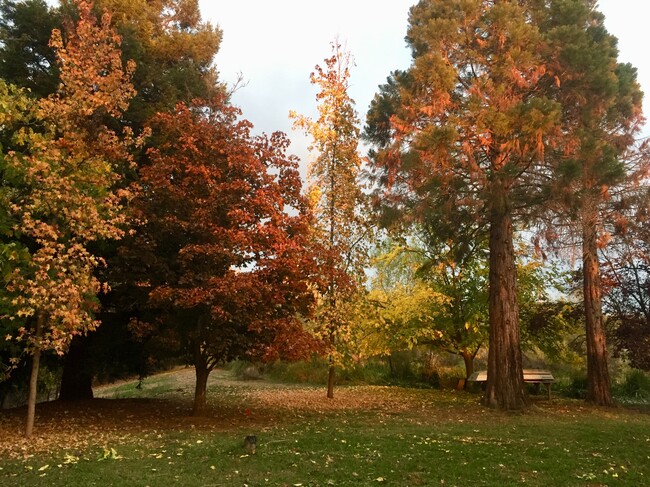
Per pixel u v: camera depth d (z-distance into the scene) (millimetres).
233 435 9297
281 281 11172
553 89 14266
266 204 10805
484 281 20156
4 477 6277
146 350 13148
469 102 12945
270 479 6363
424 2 15828
